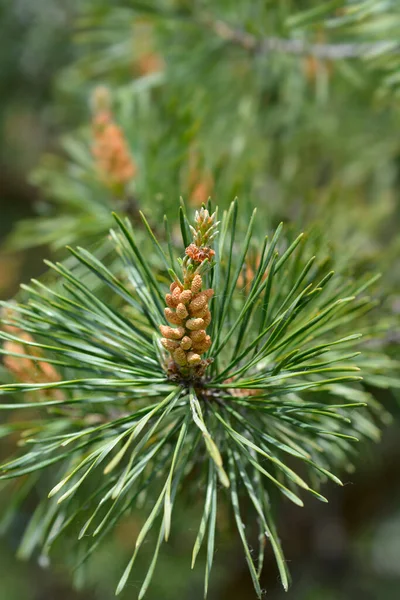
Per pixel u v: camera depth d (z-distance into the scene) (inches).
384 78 17.0
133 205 15.7
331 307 11.4
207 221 11.1
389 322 15.0
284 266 12.8
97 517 14.0
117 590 10.4
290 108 20.5
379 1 14.8
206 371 11.9
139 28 20.8
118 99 16.9
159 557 23.3
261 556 11.7
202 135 18.4
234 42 18.6
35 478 14.3
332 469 15.1
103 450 11.0
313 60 19.5
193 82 19.5
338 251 15.3
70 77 24.2
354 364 13.3
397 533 33.6
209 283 11.9
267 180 22.3
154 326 12.1
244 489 13.0
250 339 12.7
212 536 11.0
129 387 11.9
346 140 24.3
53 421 13.5
